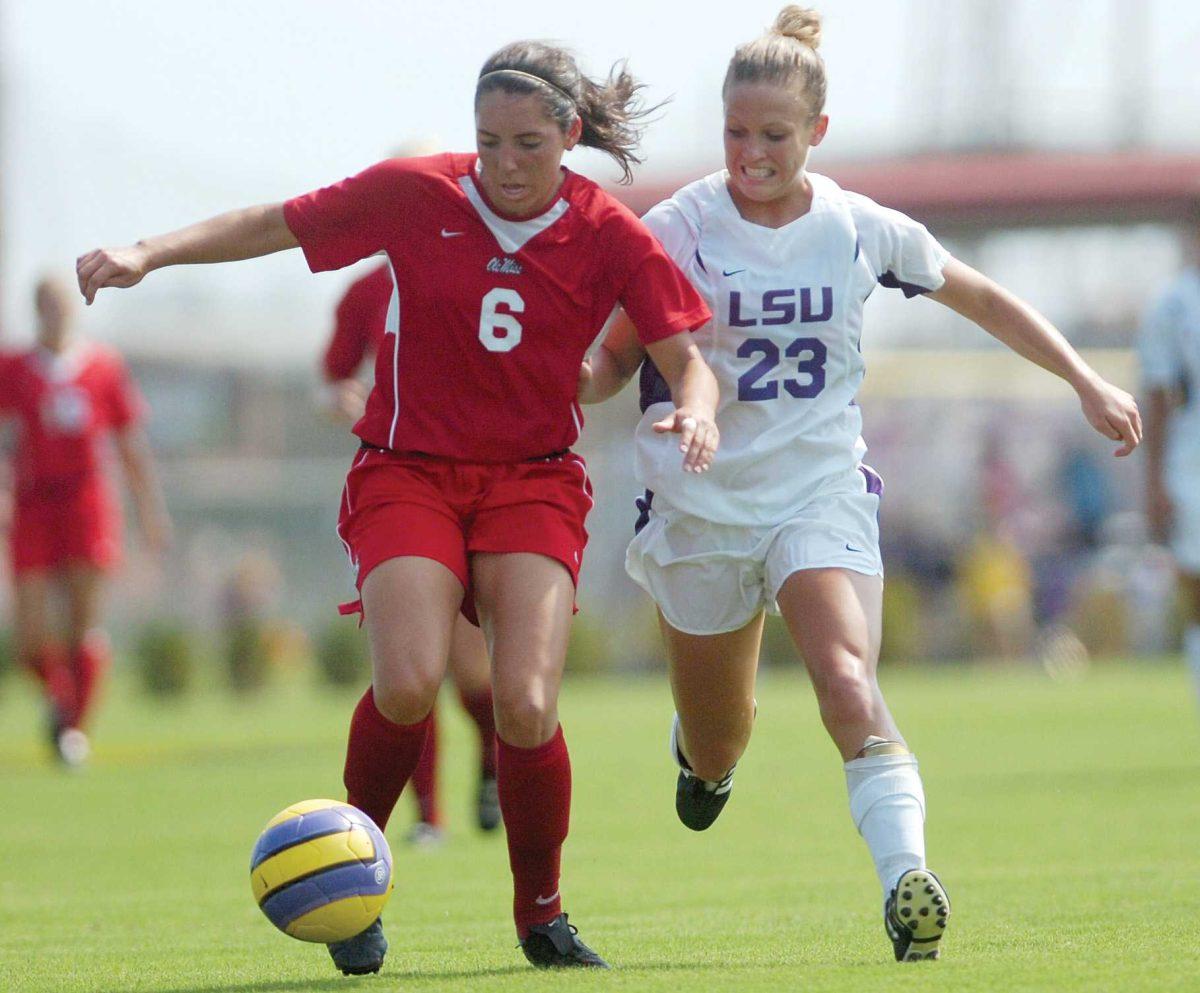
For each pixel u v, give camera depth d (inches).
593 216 691.4
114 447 1921.8
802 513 725.3
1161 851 1038.4
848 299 732.0
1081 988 560.1
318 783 1689.2
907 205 3599.9
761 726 2311.8
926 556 4028.1
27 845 1257.4
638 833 1245.1
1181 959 624.1
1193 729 2071.9
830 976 598.9
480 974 645.3
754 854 1111.0
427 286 682.8
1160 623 3826.3
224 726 2588.6
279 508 4938.5
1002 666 3806.6
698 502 738.8
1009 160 3750.0
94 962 733.3
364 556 674.2
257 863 639.8
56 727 1904.5
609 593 3944.4
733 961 670.5
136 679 3627.0
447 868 1061.1
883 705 677.3
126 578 4653.1
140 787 1686.8
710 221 740.0
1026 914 786.8
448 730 2628.0
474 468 687.7
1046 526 4165.8
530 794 660.7
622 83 706.2
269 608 4151.1
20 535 1892.2
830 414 738.2
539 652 660.1
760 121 703.1
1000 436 4288.9
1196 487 1366.9
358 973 661.3
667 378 693.3
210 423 5157.5
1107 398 718.5
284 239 691.4
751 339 731.4
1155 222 3651.6
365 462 696.4
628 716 2541.8
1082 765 1664.6
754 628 768.9
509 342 682.8
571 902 903.7
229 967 705.6
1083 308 4771.2
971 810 1300.4
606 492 3983.8
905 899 624.7
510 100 661.9
